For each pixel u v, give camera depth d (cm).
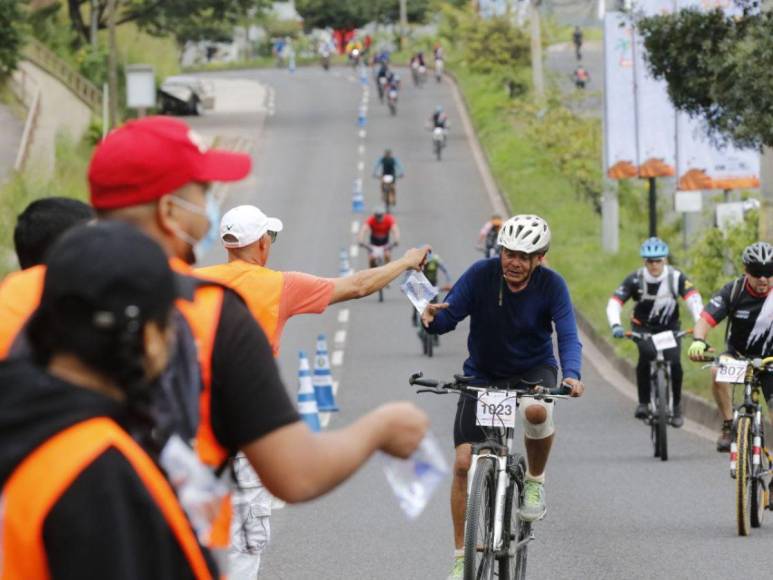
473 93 19688
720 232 6400
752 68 4488
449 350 6456
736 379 2959
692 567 2558
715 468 3706
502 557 2183
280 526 2961
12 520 724
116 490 730
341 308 7956
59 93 14375
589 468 3722
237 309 872
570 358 2200
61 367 754
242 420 858
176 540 747
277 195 12912
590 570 2541
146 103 9456
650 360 3947
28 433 732
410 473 885
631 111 7762
